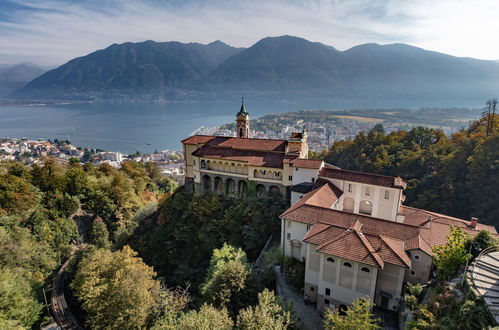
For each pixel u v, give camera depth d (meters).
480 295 26.94
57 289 60.28
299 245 49.12
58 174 86.19
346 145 132.75
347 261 38.66
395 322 37.41
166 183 131.62
